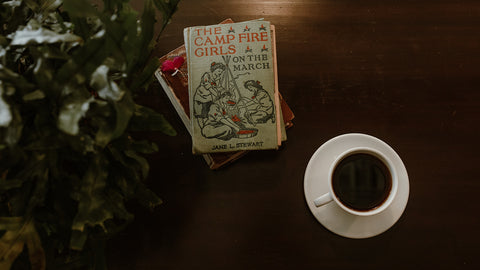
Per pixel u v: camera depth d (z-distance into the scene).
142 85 0.50
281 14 0.69
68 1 0.41
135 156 0.49
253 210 0.67
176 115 0.68
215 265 0.67
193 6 0.69
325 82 0.68
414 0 0.69
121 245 0.67
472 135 0.67
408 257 0.66
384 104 0.68
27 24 0.47
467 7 0.68
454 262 0.66
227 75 0.62
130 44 0.44
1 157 0.42
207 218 0.67
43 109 0.43
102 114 0.43
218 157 0.64
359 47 0.69
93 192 0.45
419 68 0.68
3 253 0.45
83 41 0.46
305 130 0.68
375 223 0.63
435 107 0.68
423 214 0.67
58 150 0.45
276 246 0.67
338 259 0.66
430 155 0.67
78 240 0.46
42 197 0.46
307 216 0.67
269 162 0.67
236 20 0.69
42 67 0.42
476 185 0.67
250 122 0.62
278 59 0.69
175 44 0.69
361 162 0.63
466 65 0.68
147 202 0.56
